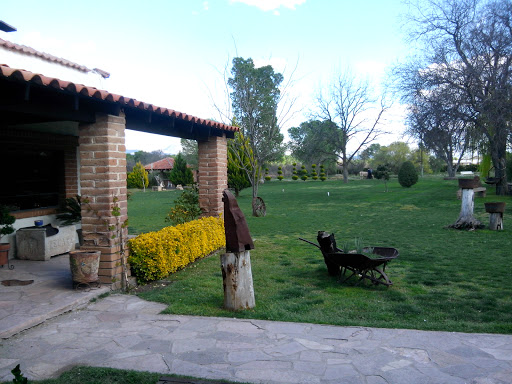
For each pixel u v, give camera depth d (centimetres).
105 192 544
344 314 473
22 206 795
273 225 1341
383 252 641
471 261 755
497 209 1106
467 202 1152
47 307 464
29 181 812
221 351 363
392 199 2191
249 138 1625
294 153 5456
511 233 1059
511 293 552
